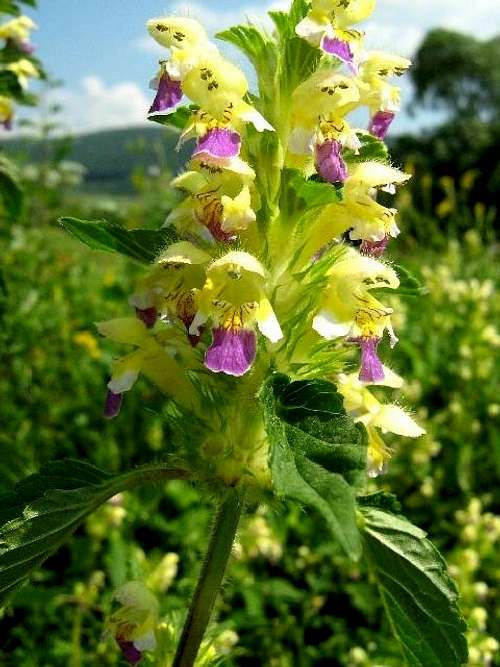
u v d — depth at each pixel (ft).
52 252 1.78
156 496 1.12
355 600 1.01
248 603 0.99
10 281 1.37
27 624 0.92
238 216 0.42
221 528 0.45
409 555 0.45
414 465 1.29
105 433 1.35
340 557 1.07
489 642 0.86
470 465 1.30
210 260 0.44
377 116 0.48
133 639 0.50
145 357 0.48
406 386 1.40
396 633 0.48
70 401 1.42
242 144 0.45
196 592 0.45
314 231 0.46
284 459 0.34
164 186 2.15
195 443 0.46
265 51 0.45
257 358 0.45
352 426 0.35
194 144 0.47
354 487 0.33
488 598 1.03
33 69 1.05
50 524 0.44
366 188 0.45
